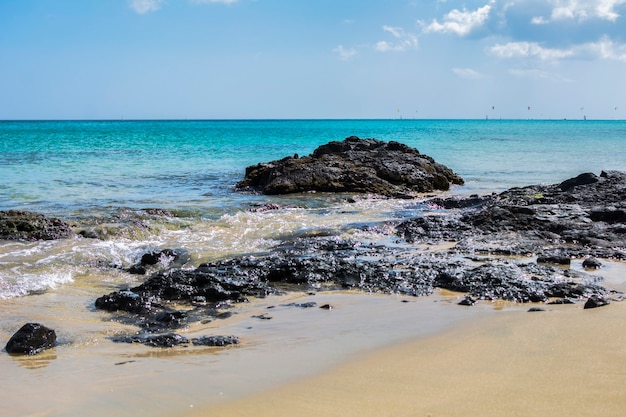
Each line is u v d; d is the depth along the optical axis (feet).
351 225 56.03
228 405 17.85
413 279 35.78
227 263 38.91
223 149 196.34
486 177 114.83
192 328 27.81
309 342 24.79
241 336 26.05
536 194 69.92
